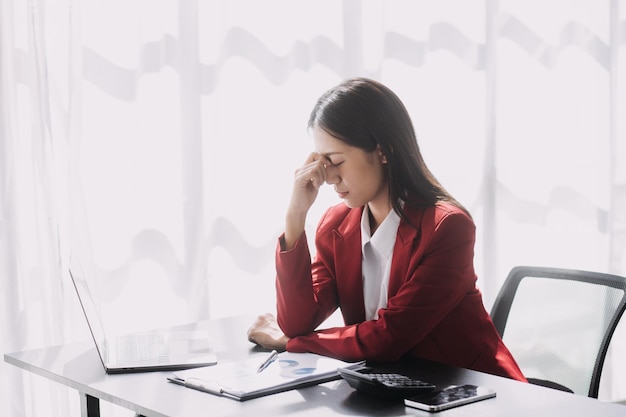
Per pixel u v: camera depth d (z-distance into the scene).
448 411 1.22
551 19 3.12
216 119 2.62
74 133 2.40
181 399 1.32
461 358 1.67
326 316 1.79
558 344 1.87
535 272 1.98
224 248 2.67
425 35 2.90
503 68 3.07
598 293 1.84
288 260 1.73
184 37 2.54
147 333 1.82
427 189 1.68
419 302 1.58
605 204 3.22
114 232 2.52
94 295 2.45
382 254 1.72
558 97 3.15
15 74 2.36
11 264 2.37
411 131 1.68
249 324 1.93
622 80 3.26
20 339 2.39
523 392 1.31
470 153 3.00
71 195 2.40
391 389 1.27
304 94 2.73
